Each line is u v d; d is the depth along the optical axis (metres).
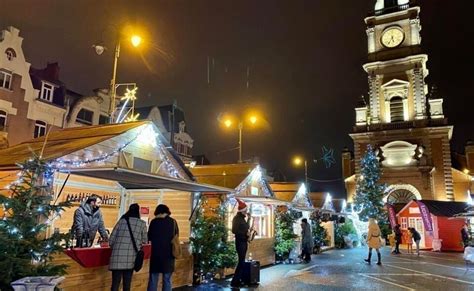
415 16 48.25
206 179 16.69
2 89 23.89
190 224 12.39
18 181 7.48
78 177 12.70
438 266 18.25
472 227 28.91
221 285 11.83
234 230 12.20
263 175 18.31
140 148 11.65
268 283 12.39
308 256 19.64
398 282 12.98
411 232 25.91
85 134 11.16
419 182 43.59
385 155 45.59
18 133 24.61
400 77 47.38
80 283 8.04
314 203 32.28
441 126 43.94
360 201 41.34
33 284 5.85
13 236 6.42
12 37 24.70
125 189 14.38
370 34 50.09
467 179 44.81
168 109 42.84
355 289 11.47
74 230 9.29
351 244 33.62
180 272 11.42
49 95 27.27
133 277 9.54
